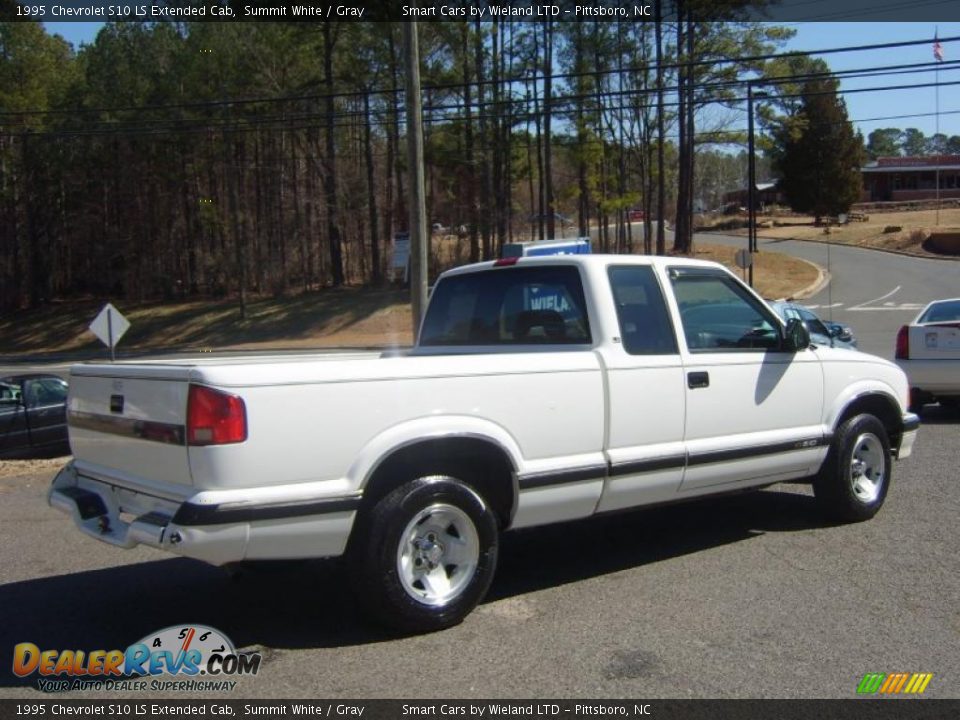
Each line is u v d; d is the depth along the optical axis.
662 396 5.67
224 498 4.22
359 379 4.56
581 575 5.88
